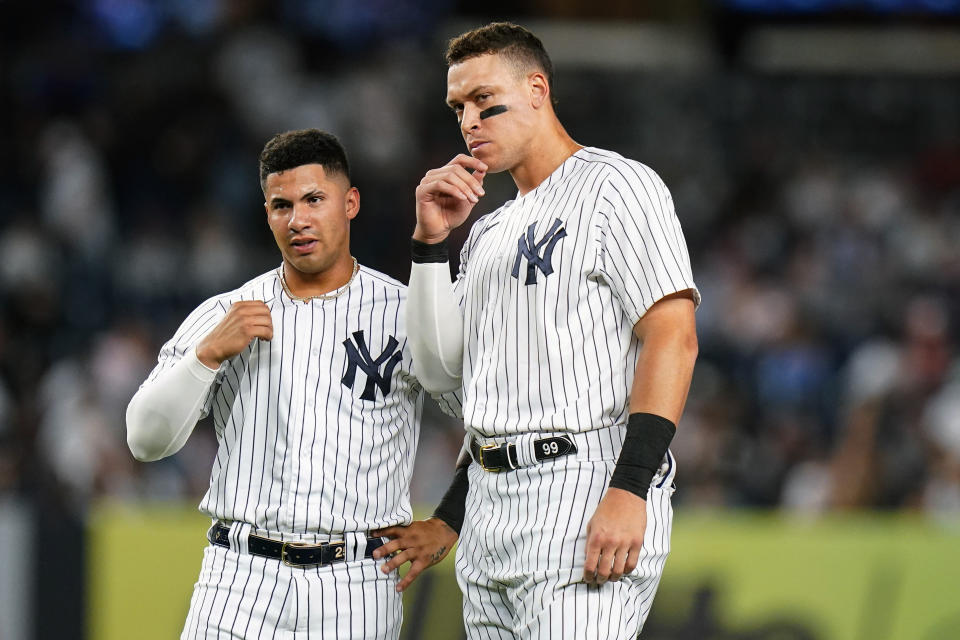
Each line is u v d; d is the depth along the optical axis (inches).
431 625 822.5
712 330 1722.4
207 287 1729.8
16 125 1942.7
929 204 2121.1
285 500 524.1
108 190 1856.5
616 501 455.8
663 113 2244.1
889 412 1258.0
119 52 2091.5
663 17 2337.6
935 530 888.3
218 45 2096.5
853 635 871.7
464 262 543.2
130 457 1302.9
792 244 1978.3
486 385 498.0
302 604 521.7
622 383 489.4
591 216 490.0
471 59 507.8
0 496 1245.1
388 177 1984.5
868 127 2242.9
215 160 1950.1
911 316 1793.8
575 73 2284.7
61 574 831.7
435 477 1307.8
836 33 2287.2
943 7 2256.4
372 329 547.2
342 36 2191.2
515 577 483.5
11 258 1674.5
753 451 1406.3
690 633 858.1
